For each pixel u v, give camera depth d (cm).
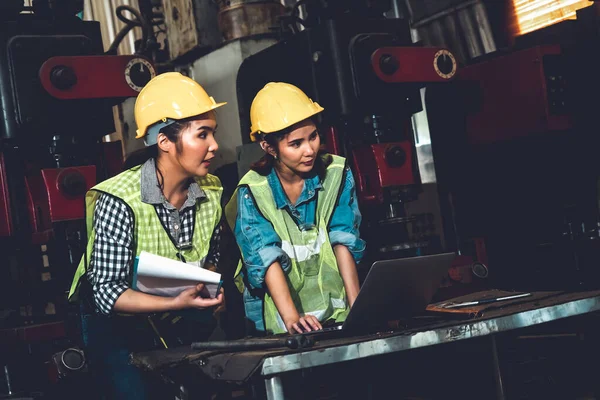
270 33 401
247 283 256
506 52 361
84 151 289
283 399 183
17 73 271
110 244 227
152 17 399
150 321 242
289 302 237
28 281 287
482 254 356
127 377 236
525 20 393
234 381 181
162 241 236
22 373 276
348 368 285
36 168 282
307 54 312
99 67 279
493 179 368
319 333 209
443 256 217
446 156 380
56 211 271
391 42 308
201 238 244
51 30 288
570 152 337
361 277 303
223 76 407
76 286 239
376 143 306
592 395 297
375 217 310
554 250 334
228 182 399
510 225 361
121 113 452
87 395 277
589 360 306
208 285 216
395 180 303
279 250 241
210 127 232
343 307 260
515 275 349
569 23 343
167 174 236
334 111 304
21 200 280
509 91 341
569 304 216
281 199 249
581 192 333
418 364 324
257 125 246
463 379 303
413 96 318
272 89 248
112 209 228
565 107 329
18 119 270
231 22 402
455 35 414
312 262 253
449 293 292
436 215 411
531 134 334
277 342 197
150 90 235
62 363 261
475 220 377
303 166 242
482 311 216
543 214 348
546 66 326
